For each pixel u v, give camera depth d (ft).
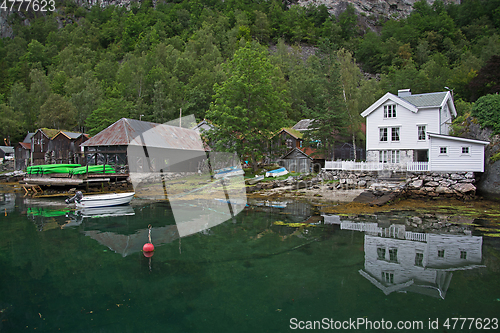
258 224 36.68
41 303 16.71
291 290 18.04
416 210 47.57
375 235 31.81
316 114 99.71
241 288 18.22
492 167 61.72
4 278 20.44
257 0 454.81
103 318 14.94
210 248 26.43
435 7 393.91
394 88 158.10
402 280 19.60
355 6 440.86
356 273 20.80
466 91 144.66
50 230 35.68
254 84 88.99
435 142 66.59
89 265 22.61
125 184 78.84
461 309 15.72
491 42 217.15
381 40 337.11
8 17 405.80
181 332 13.57
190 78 199.31
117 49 348.79
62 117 170.40
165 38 322.55
